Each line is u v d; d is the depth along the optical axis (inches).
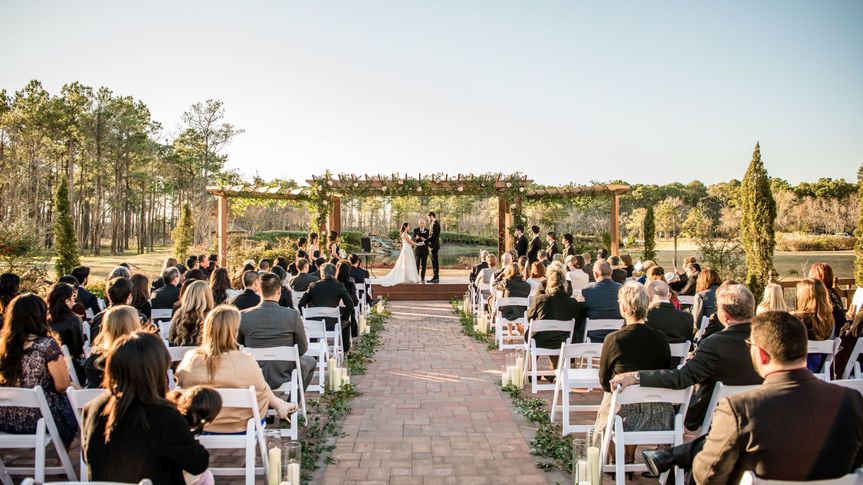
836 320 195.0
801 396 77.7
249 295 220.2
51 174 1609.3
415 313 491.5
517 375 237.5
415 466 160.2
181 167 1784.0
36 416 135.9
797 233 1521.9
